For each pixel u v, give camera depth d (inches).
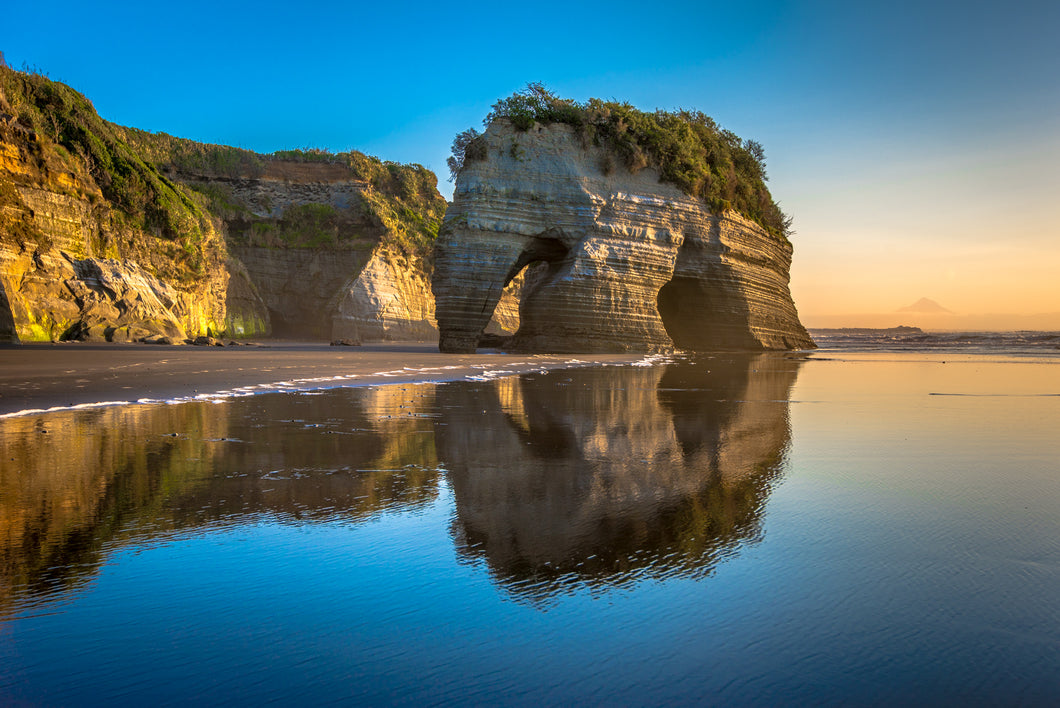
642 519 155.0
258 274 2522.1
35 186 1291.8
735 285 1470.2
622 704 77.2
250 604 105.6
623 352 1277.1
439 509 163.5
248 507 164.7
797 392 511.2
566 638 94.4
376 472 208.2
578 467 217.8
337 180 2768.2
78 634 94.7
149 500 171.2
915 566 122.5
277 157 2760.8
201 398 414.3
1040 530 145.2
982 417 359.9
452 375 641.0
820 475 205.9
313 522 151.9
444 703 76.7
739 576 117.9
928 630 96.3
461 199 1206.9
